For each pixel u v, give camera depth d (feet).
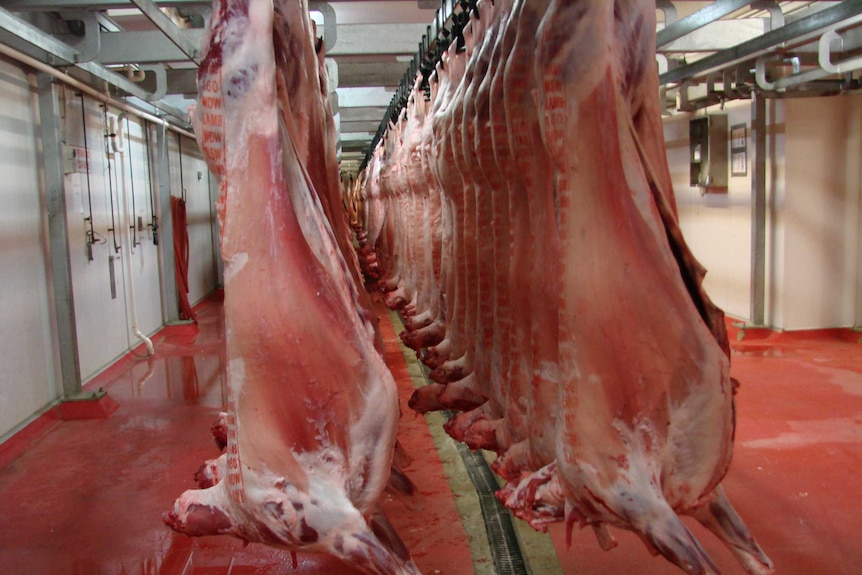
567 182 5.35
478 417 8.25
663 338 5.30
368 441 6.00
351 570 10.50
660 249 5.30
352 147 49.65
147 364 24.70
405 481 8.25
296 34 7.57
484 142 7.38
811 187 23.54
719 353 5.39
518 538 10.79
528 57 6.24
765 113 23.53
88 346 21.86
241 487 5.88
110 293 24.02
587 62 5.22
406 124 16.10
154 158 30.22
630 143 5.32
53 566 11.05
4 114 16.40
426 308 13.28
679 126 29.22
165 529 12.12
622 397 5.33
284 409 5.77
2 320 16.07
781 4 20.83
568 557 10.16
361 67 23.21
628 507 5.28
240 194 5.70
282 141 5.92
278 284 5.70
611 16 5.26
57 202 18.13
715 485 5.64
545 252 6.18
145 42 17.56
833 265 24.03
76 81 18.57
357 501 6.04
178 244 31.04
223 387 21.35
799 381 18.88
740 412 16.42
